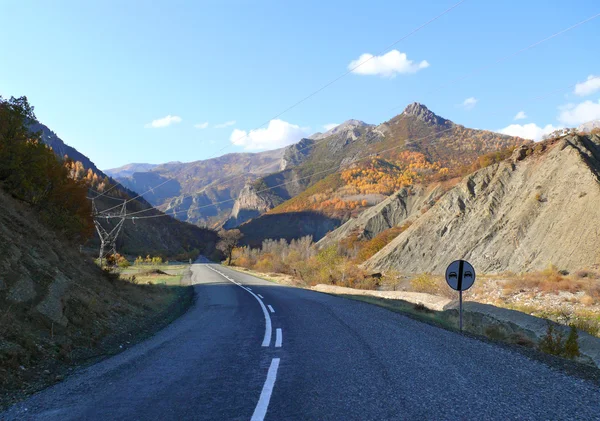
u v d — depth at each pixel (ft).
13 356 20.81
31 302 28.55
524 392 15.60
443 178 462.60
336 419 12.72
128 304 48.70
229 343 27.94
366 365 20.38
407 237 281.13
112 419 13.28
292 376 18.44
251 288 97.66
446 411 13.39
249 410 13.78
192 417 13.24
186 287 104.17
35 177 65.16
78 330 30.19
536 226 203.00
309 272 159.12
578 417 12.84
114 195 494.59
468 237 239.09
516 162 270.67
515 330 38.73
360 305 55.26
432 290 120.16
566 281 136.46
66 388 17.42
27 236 41.96
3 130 60.95
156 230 488.44
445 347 25.27
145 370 20.38
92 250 225.15
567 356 30.30
